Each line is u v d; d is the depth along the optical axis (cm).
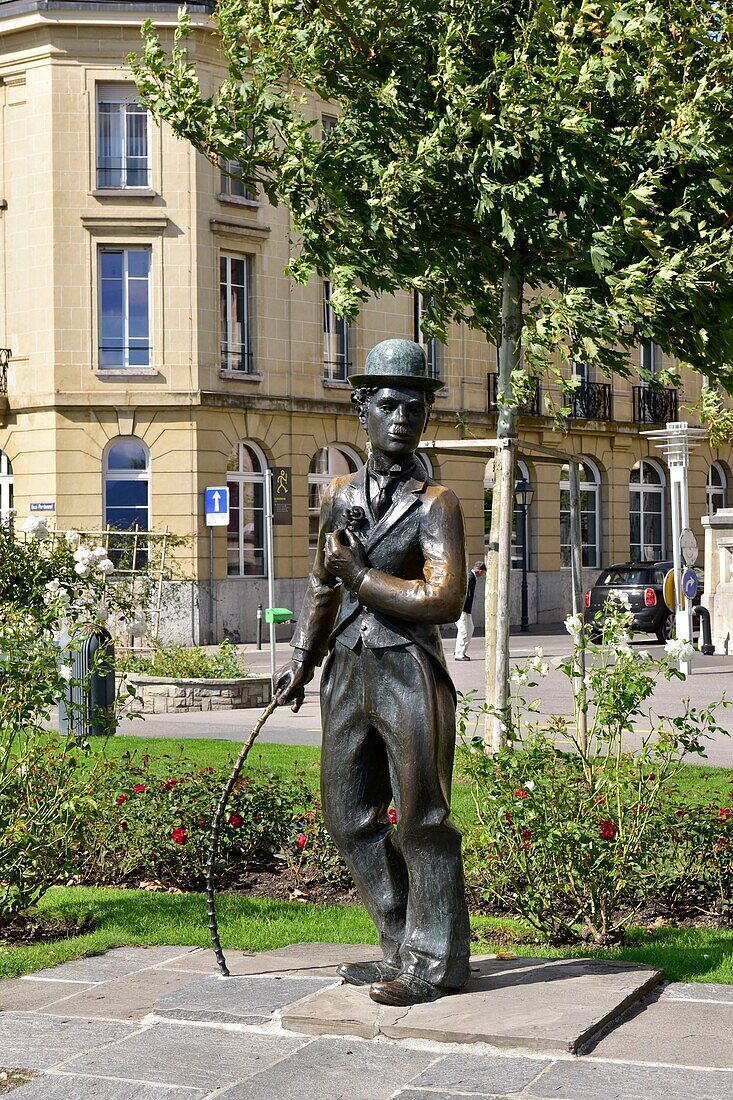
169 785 824
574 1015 463
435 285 999
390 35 951
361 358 3525
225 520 2566
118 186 3102
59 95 3064
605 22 879
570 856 630
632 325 902
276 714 1655
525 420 3931
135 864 772
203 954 593
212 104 988
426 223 958
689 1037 457
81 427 3080
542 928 637
